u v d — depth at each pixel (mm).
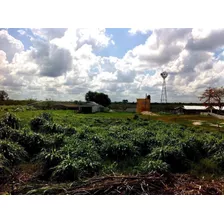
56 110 34594
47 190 5762
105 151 9492
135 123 19562
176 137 11898
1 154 7793
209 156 9906
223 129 17578
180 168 8703
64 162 7156
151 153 9438
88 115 29703
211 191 6035
